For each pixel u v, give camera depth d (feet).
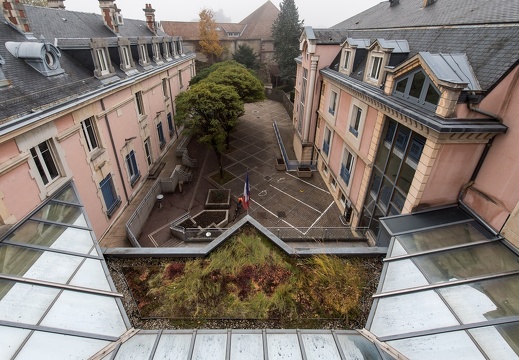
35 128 40.24
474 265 29.53
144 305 28.84
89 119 55.83
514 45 30.71
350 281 31.53
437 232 34.81
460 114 32.19
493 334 22.33
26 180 39.04
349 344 23.80
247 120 153.99
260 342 23.86
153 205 76.74
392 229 36.40
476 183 35.81
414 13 59.98
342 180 70.54
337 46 78.38
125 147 69.72
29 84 42.65
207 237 64.75
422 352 21.94
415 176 38.24
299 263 34.12
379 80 49.06
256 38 229.45
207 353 22.72
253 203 80.69
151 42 90.79
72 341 21.90
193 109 83.56
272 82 219.00
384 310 26.63
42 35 56.13
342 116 67.46
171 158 99.19
